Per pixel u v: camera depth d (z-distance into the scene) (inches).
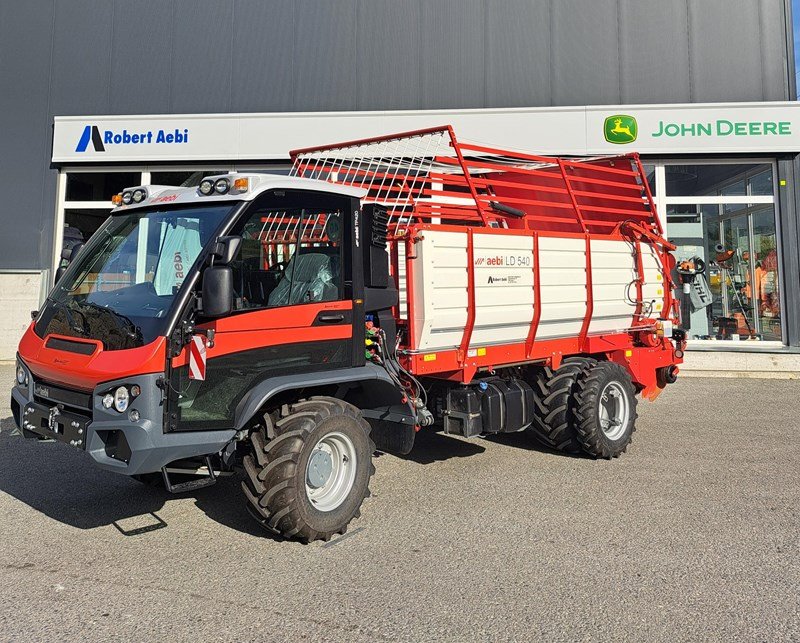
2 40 489.7
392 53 474.0
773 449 244.2
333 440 158.2
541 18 466.9
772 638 109.2
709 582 131.0
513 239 206.1
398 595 125.6
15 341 464.1
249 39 482.9
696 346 446.6
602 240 241.1
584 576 134.0
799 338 438.6
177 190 164.7
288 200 155.3
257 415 155.2
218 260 137.3
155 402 129.4
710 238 458.9
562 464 223.9
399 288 185.8
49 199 486.6
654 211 267.0
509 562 141.3
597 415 222.4
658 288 268.1
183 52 485.4
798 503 180.9
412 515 172.1
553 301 219.5
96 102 488.7
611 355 257.0
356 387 181.0
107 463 130.8
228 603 122.1
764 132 438.6
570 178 263.9
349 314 164.6
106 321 140.6
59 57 490.3
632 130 448.5
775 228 450.3
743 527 161.9
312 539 150.3
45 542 152.6
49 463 221.5
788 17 451.2
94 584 130.0
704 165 457.7
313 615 117.5
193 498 186.4
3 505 179.2
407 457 233.8
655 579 132.5
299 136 466.0
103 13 490.3
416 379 189.5
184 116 471.8
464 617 116.9
